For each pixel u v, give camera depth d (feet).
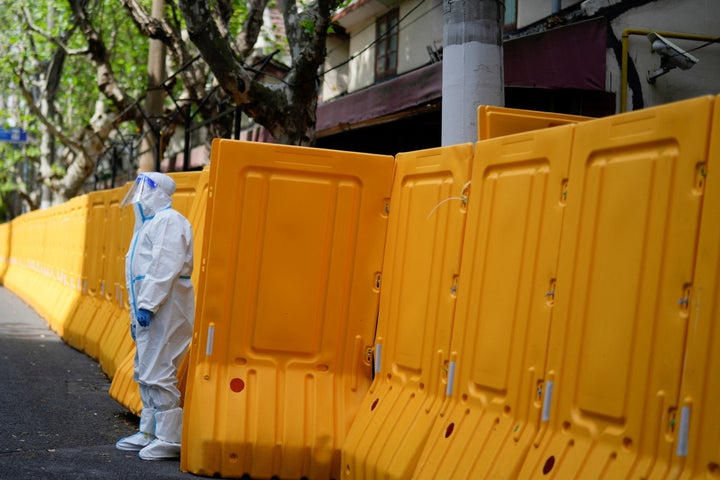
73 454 23.45
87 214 50.78
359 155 22.18
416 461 18.98
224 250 21.71
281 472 21.34
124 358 34.63
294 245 21.98
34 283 78.54
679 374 13.60
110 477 20.97
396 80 42.32
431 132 54.54
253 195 21.81
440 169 20.30
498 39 25.14
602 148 15.55
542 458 15.84
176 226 23.72
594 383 15.14
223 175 21.71
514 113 21.07
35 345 49.03
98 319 44.27
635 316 14.47
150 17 57.36
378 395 21.42
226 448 21.06
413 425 19.51
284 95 41.01
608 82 39.81
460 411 18.42
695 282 13.48
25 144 121.90
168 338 23.59
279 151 21.93
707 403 13.08
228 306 21.74
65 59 104.73
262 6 53.11
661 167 14.30
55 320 56.85
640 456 14.11
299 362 22.03
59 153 122.31
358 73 69.56
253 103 40.29
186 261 23.95
